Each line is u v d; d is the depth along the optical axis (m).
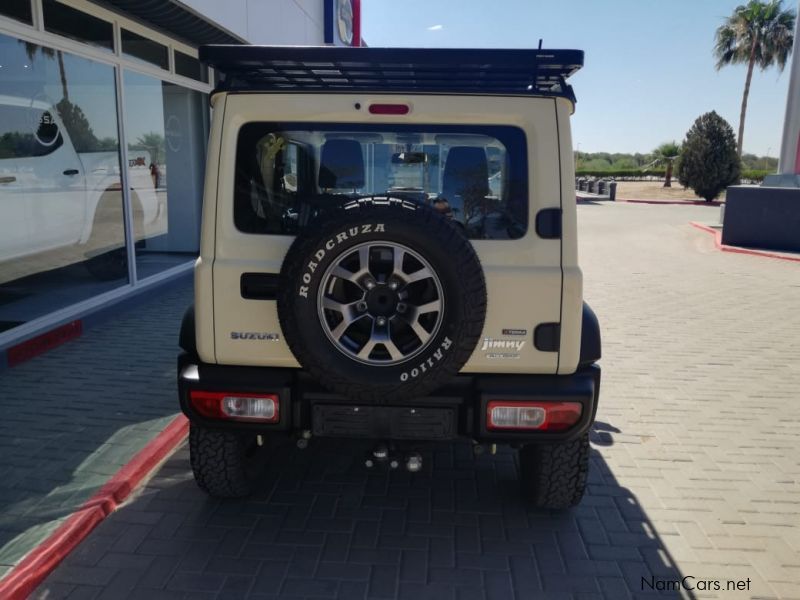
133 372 5.77
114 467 4.08
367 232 2.85
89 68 7.87
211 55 3.12
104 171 8.26
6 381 5.51
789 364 6.63
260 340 3.21
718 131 33.47
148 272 9.57
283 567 3.23
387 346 2.92
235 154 3.23
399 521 3.67
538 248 3.16
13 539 3.32
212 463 3.60
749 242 15.38
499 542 3.48
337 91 3.19
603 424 5.08
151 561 3.26
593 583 3.15
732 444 4.73
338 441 4.69
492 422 3.14
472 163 3.26
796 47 16.39
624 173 56.06
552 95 3.14
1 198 6.86
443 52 3.08
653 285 10.98
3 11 6.18
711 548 3.45
